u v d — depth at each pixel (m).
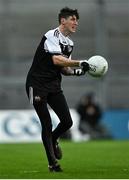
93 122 57.53
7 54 76.25
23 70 75.00
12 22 77.50
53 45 22.97
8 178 20.84
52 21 78.94
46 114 23.22
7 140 57.03
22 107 73.06
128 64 76.12
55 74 23.42
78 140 56.94
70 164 28.17
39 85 23.25
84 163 28.77
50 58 23.14
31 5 78.44
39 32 78.12
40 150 39.47
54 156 23.20
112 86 74.38
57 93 23.56
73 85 73.62
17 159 31.55
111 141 52.09
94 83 73.44
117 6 77.38
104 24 70.81
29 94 23.44
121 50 76.94
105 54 73.81
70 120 23.67
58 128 23.94
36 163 28.88
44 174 22.23
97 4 71.00
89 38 78.19
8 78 73.88
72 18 23.19
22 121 57.62
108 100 73.88
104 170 24.22
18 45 77.06
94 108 57.31
